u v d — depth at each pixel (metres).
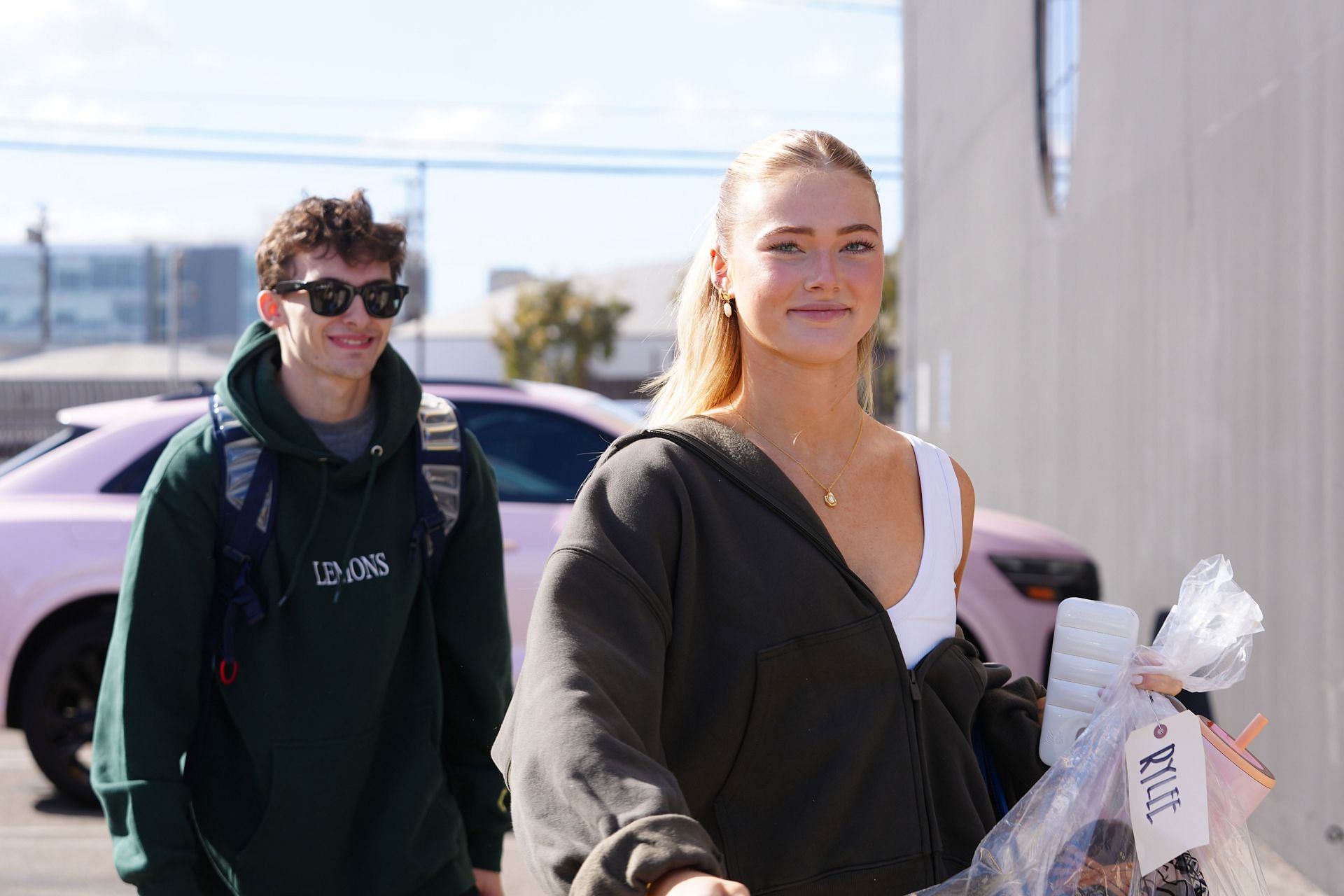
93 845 4.57
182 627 2.15
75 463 4.98
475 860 2.40
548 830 1.07
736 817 1.39
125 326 79.19
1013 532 5.27
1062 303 7.78
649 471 1.41
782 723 1.39
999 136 10.00
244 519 2.20
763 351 1.53
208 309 78.19
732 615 1.39
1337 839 3.66
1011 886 1.41
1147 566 5.79
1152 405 5.74
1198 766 1.51
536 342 48.56
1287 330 4.07
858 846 1.39
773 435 1.54
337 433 2.38
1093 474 6.94
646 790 1.05
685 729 1.39
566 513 5.06
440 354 55.38
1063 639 1.60
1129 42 6.13
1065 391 7.66
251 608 2.17
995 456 10.30
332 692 2.21
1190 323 5.14
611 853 0.99
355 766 2.21
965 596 5.02
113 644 2.16
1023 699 1.64
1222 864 1.53
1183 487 5.23
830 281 1.47
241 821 2.17
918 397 15.25
